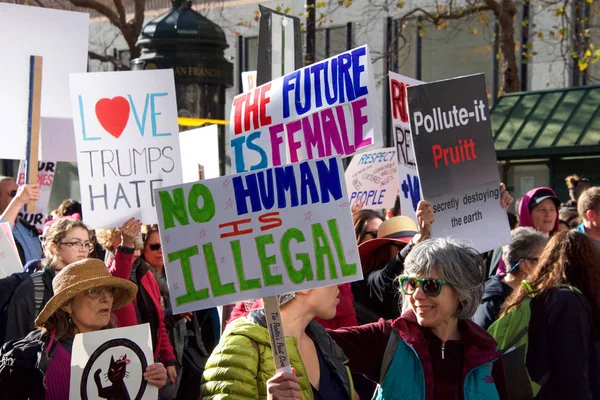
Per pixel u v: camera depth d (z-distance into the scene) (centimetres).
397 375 498
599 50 2006
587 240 614
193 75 1506
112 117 838
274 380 447
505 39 2036
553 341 590
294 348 479
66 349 557
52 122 1010
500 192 748
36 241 1040
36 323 551
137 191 838
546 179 1794
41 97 975
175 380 859
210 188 484
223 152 1581
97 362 552
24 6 964
